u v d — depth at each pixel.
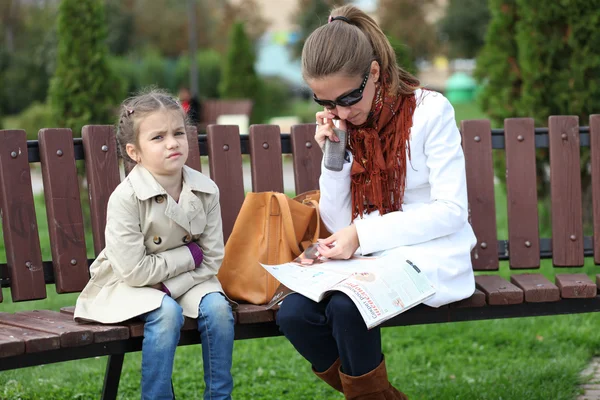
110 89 7.95
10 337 2.28
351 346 2.45
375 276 2.51
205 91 26.08
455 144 2.75
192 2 21.31
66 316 2.67
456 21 31.58
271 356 4.08
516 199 3.28
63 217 2.90
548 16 5.61
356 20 2.76
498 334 4.31
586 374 3.71
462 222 2.69
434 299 2.58
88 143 2.94
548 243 3.36
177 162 2.56
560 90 5.69
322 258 2.72
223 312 2.51
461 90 29.77
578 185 3.32
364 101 2.68
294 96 32.78
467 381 3.61
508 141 3.28
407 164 2.76
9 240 2.83
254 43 38.97
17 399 3.41
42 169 2.91
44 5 30.06
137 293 2.49
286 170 12.06
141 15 33.25
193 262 2.58
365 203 2.87
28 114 17.11
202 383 3.68
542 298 2.78
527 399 3.35
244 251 2.78
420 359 4.00
